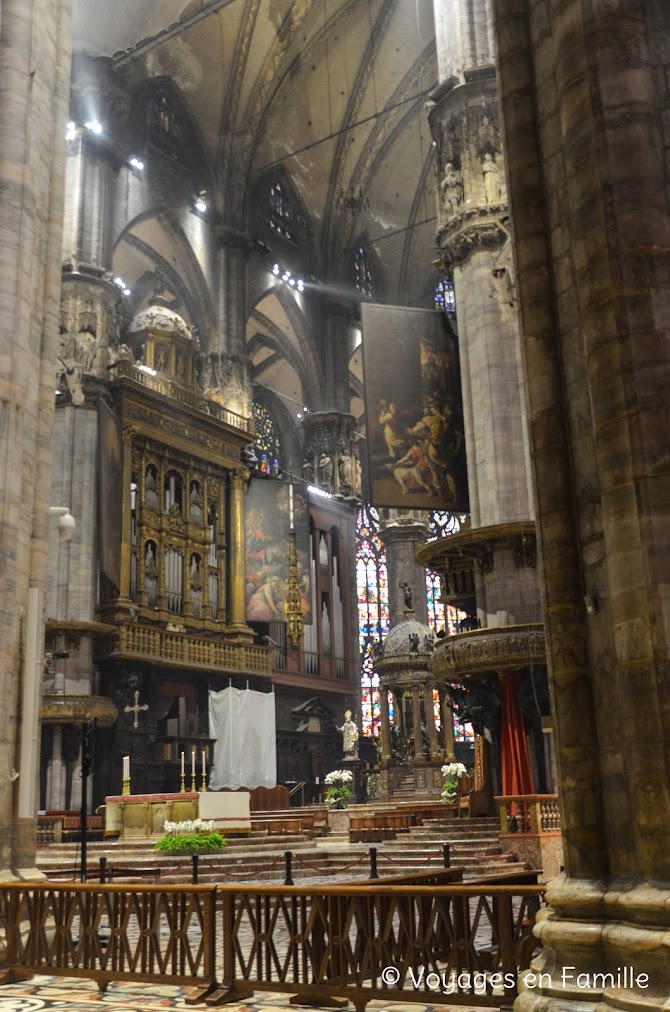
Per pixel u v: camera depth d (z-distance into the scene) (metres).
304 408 43.81
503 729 17.58
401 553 43.38
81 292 29.94
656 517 4.86
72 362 29.08
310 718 37.41
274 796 29.39
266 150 40.78
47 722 25.73
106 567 27.72
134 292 38.34
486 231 20.48
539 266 5.95
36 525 10.34
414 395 21.45
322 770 37.50
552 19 5.86
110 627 27.64
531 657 16.39
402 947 6.11
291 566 35.38
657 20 5.66
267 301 41.97
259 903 6.69
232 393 36.25
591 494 5.43
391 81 40.91
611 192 5.29
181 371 33.94
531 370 5.85
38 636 9.88
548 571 5.55
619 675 4.92
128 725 28.36
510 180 6.19
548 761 17.48
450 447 21.39
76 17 30.00
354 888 6.25
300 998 6.72
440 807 21.80
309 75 39.66
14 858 9.28
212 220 38.12
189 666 30.69
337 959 6.30
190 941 10.30
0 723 9.33
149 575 30.91
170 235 36.06
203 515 33.47
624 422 5.03
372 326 21.61
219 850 18.11
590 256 5.32
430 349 21.88
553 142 5.98
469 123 21.30
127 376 30.59
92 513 28.48
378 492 20.73
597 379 5.19
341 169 42.97
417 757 28.67
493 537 17.98
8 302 10.06
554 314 5.87
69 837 22.17
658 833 4.62
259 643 36.28
